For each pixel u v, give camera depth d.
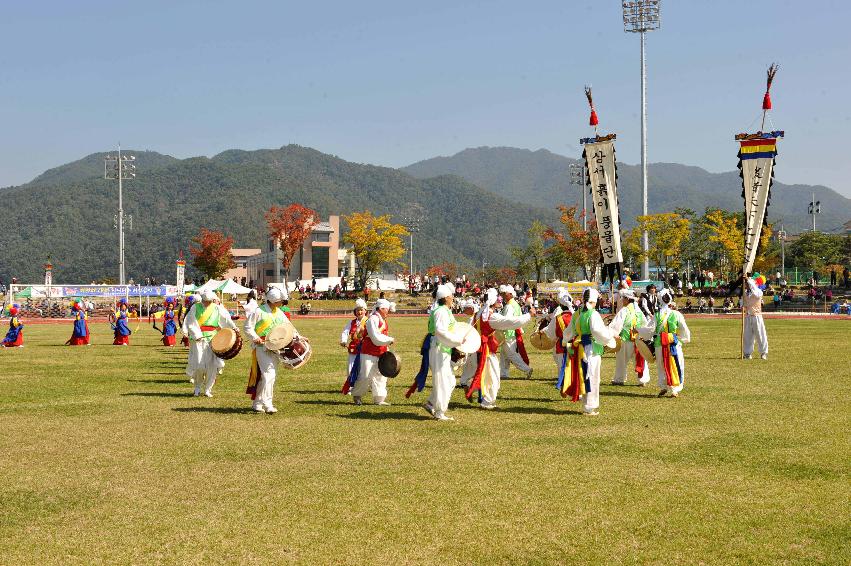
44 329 46.28
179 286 63.41
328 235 115.44
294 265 115.75
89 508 7.97
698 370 19.97
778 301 66.94
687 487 8.62
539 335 17.55
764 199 24.42
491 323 14.05
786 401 14.67
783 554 6.65
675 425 12.31
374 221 97.12
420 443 11.03
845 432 11.60
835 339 31.05
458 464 9.73
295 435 11.63
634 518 7.58
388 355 14.23
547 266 114.69
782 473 9.20
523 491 8.50
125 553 6.73
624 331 17.28
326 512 7.80
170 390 16.92
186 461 9.95
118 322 31.41
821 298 70.94
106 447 10.79
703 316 58.69
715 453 10.25
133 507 7.99
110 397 15.74
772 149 24.33
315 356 24.97
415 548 6.82
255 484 8.83
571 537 7.08
